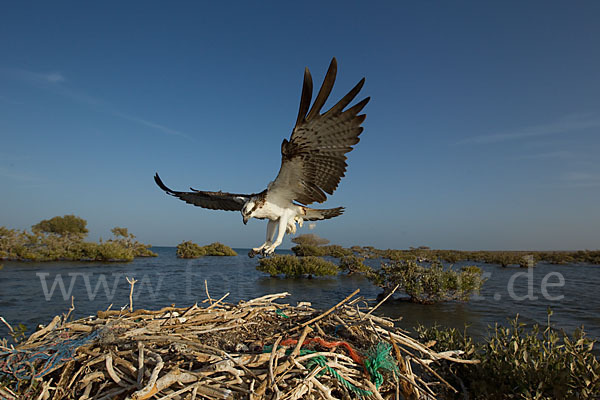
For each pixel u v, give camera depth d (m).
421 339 7.62
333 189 5.06
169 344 4.78
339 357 4.66
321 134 4.58
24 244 45.31
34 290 21.75
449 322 14.53
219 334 5.54
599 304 18.17
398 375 4.67
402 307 17.45
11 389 4.39
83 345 4.66
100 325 5.27
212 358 4.30
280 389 4.04
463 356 6.50
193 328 5.52
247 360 4.33
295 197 5.54
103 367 4.44
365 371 4.62
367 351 4.86
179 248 56.66
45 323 14.51
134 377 4.12
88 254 45.28
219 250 62.28
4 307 17.20
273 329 5.93
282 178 5.29
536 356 5.89
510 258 50.50
